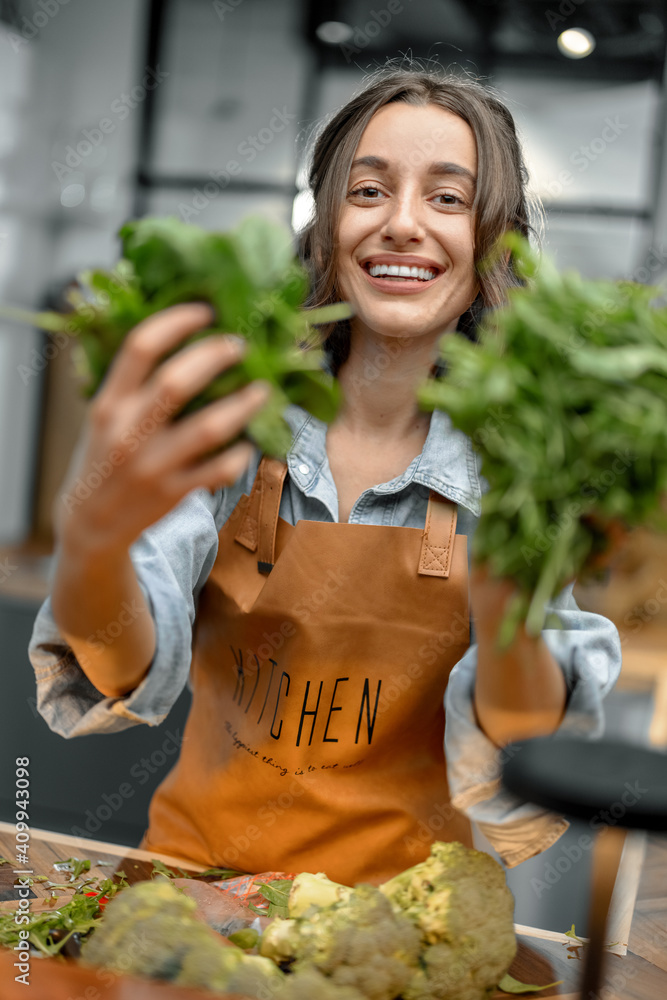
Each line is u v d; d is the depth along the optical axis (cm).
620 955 88
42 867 99
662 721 265
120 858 104
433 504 108
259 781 109
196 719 119
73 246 646
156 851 116
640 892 108
